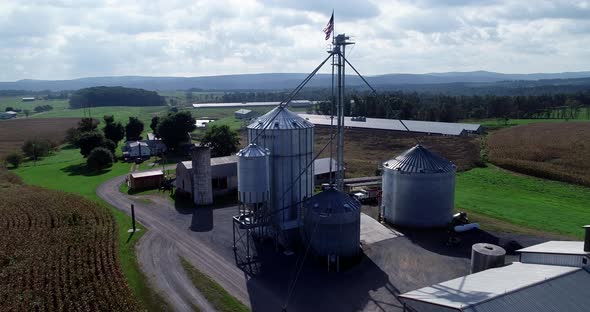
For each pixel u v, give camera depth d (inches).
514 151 3558.1
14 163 3639.3
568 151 3518.7
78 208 2089.1
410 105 7052.2
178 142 3951.8
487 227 1801.2
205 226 1873.8
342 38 1551.4
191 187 2305.6
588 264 1080.8
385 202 1871.3
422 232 1750.7
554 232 1752.0
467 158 3331.7
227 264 1477.6
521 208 2112.5
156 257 1540.4
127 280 1348.4
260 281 1349.7
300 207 1706.4
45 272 1397.6
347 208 1483.8
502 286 1005.8
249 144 1732.3
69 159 3966.5
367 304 1199.6
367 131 5118.1
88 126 4879.4
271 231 1701.5
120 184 2755.9
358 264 1462.8
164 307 1200.8
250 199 1569.9
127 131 4717.0
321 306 1194.6
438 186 1755.7
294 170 1707.7
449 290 1026.7
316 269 1429.6
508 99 7854.3
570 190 2484.0
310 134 1745.8
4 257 1517.0
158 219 1982.0
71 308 1182.9
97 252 1553.9
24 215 1995.6
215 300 1232.8
